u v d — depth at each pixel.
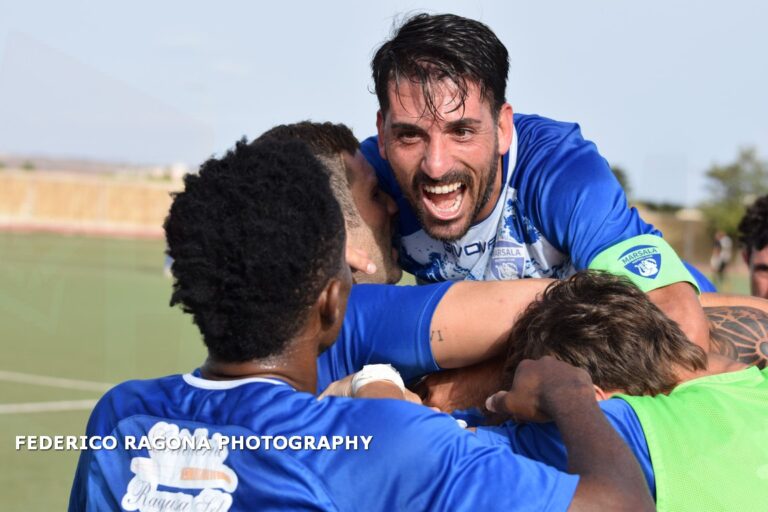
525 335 2.50
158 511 2.01
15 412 9.06
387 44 3.01
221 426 2.01
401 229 3.51
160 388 2.14
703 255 29.95
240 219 1.96
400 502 1.92
